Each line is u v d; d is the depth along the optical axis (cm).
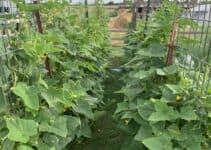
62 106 278
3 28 252
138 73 288
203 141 239
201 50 294
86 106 322
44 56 270
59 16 389
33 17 323
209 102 244
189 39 315
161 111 245
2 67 225
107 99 520
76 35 409
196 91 250
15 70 241
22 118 234
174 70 273
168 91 263
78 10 503
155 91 284
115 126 418
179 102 256
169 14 345
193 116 238
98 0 767
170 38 291
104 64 573
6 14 249
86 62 409
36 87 236
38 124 232
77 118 290
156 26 316
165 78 291
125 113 293
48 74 317
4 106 221
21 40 256
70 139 255
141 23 509
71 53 360
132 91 302
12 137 208
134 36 541
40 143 234
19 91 224
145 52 298
